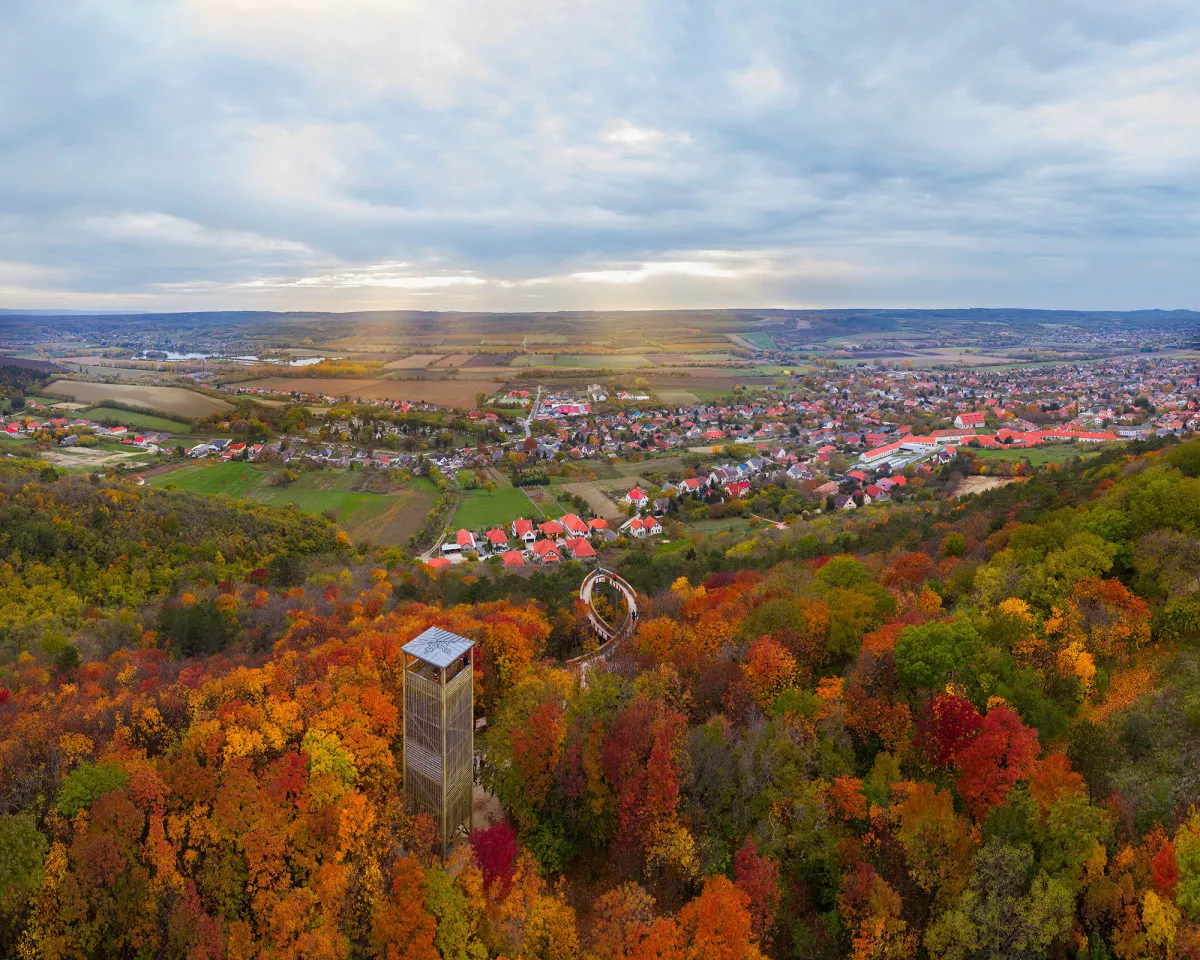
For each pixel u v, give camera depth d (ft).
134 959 163.22
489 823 206.49
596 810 191.52
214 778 184.85
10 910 156.87
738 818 189.57
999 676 219.82
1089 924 161.48
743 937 151.12
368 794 189.47
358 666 241.55
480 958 156.04
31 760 197.57
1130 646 246.27
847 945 168.86
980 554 352.08
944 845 170.40
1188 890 151.33
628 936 157.17
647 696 226.99
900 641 233.55
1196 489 291.58
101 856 161.48
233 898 166.20
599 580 482.69
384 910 159.43
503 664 266.16
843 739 209.05
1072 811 167.73
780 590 327.88
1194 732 199.41
